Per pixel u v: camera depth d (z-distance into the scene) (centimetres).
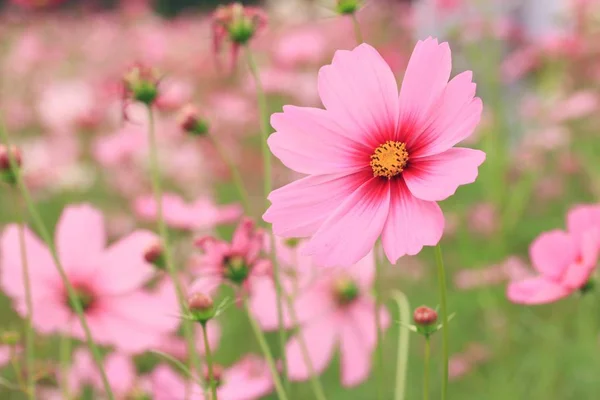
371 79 63
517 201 128
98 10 436
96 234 75
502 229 124
